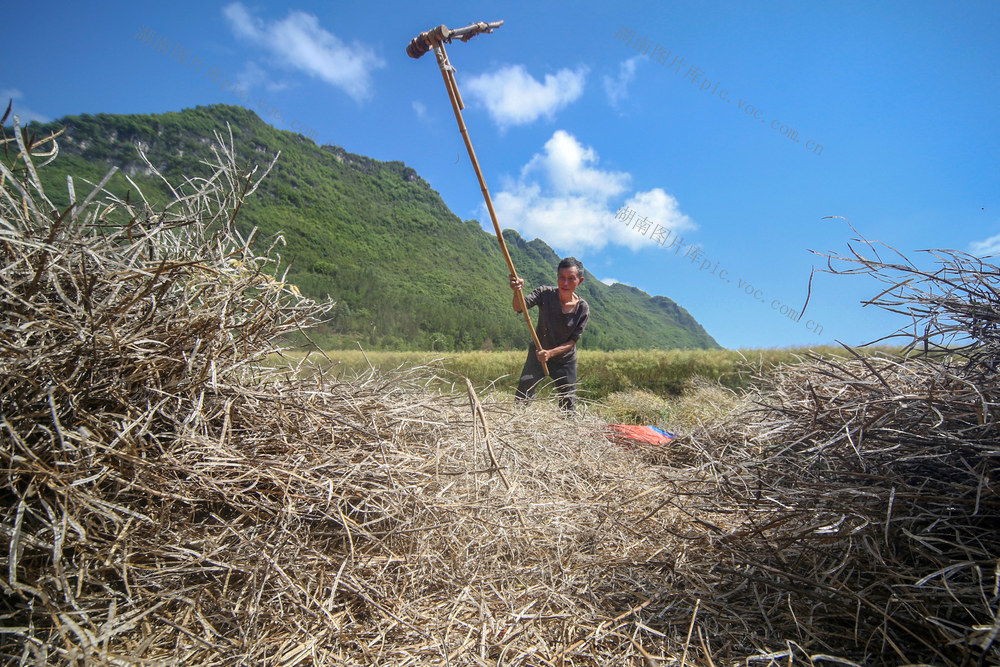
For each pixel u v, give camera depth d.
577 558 2.02
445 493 2.04
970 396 1.82
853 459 1.95
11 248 1.61
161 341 1.80
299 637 1.38
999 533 1.53
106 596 1.35
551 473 2.84
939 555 1.57
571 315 5.28
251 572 1.46
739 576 1.80
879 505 1.74
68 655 1.13
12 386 1.47
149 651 1.29
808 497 1.89
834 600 1.54
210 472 1.67
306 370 2.49
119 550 1.42
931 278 2.09
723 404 6.32
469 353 14.79
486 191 4.08
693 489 2.45
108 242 1.83
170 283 1.79
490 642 1.48
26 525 1.38
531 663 1.42
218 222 2.23
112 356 1.66
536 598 1.73
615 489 2.74
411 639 1.46
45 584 1.32
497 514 2.12
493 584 1.77
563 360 5.32
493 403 3.39
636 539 2.19
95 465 1.50
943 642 1.31
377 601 1.55
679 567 1.91
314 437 1.96
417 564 1.72
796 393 2.64
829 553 1.73
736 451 2.71
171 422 1.79
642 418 6.78
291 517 1.63
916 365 2.24
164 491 1.57
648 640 1.54
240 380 2.06
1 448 1.36
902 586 1.44
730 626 1.60
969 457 1.73
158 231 1.92
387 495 1.84
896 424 1.93
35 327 1.59
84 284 1.67
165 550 1.48
